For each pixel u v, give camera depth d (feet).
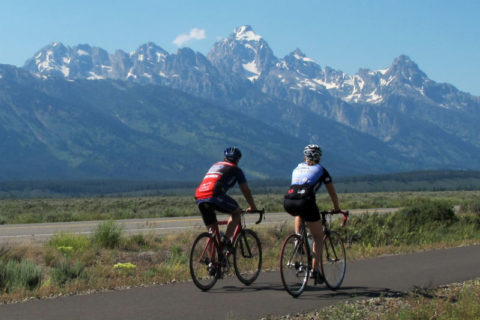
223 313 26.05
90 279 34.58
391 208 148.66
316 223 31.27
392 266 41.32
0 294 29.99
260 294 30.68
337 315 25.55
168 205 195.31
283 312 26.50
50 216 110.22
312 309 27.20
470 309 26.25
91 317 25.11
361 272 38.52
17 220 99.60
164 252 50.96
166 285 33.40
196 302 28.43
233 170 32.24
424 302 27.89
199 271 35.78
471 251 51.01
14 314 25.58
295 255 30.81
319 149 31.65
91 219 106.52
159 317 25.21
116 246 53.36
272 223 83.97
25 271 33.73
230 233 32.81
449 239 63.72
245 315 25.73
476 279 35.47
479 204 106.93
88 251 48.19
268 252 50.62
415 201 164.55
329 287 32.22
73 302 28.27
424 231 67.26
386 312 26.78
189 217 109.91
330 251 32.96
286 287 29.86
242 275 33.35
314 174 31.09
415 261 44.11
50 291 30.91
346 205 156.76
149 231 67.05
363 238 59.36
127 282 34.17
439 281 34.88
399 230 64.23
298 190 30.94
